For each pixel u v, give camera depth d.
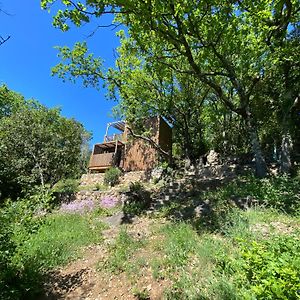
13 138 15.96
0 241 5.01
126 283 5.53
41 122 18.73
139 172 17.22
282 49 10.34
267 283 2.72
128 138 20.38
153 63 11.42
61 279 6.02
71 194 15.03
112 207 12.18
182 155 20.30
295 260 3.43
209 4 8.31
